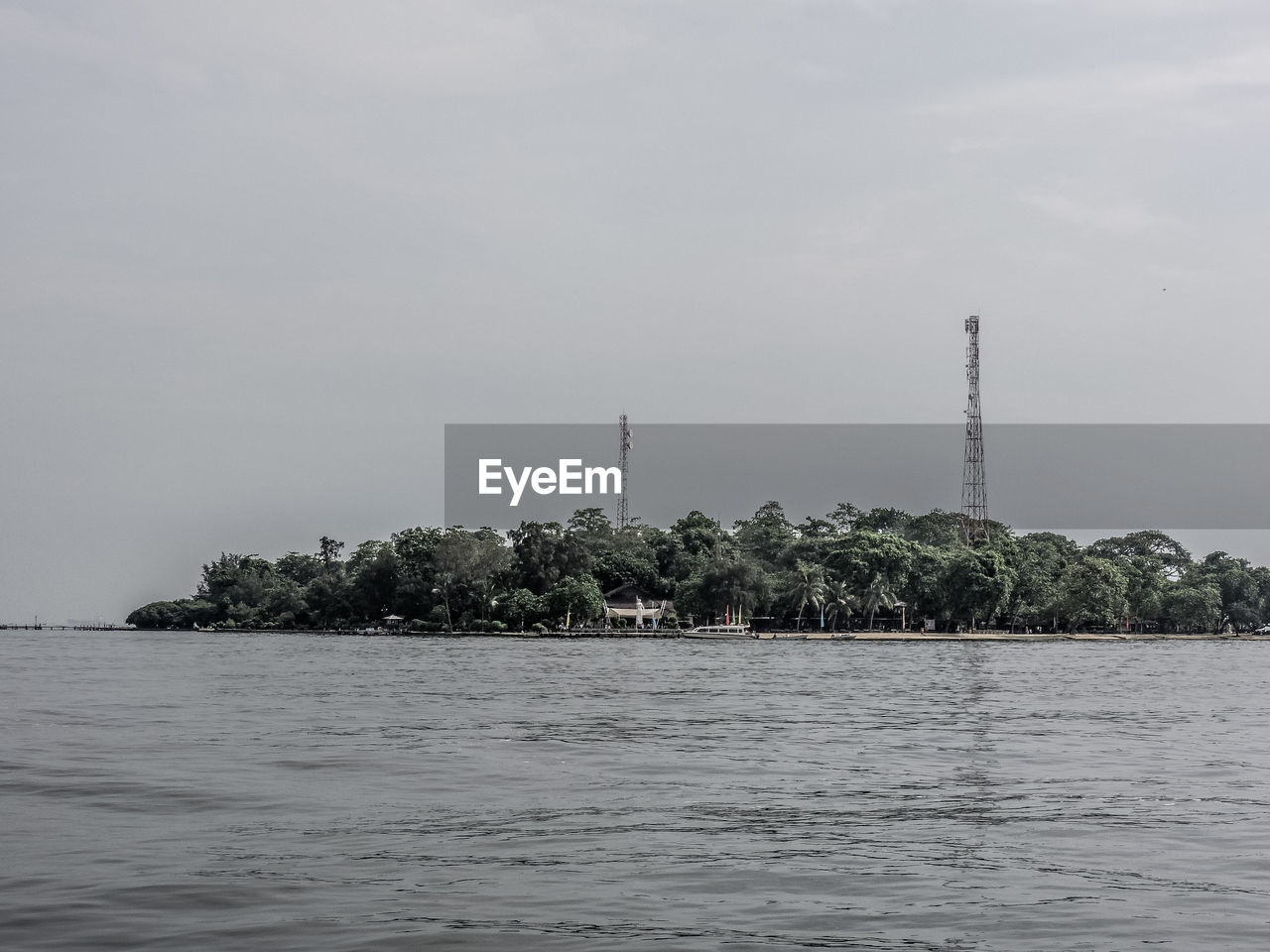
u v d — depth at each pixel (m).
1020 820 31.92
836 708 69.19
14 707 66.94
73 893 23.56
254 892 23.73
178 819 31.39
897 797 35.59
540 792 36.09
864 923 22.03
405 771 40.53
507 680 96.06
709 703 72.31
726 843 28.77
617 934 21.17
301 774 39.69
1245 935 21.30
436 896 23.56
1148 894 24.09
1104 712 67.31
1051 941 20.97
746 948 20.50
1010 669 121.44
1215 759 45.22
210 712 63.88
